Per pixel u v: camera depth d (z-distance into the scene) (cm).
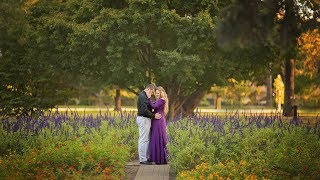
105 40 3375
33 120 1988
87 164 1360
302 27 1205
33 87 3531
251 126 1827
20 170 1281
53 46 3550
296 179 1162
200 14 3222
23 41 3531
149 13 3228
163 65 3441
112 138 1791
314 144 1572
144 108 1706
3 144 1678
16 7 3503
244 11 745
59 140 1739
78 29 3275
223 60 3416
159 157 1711
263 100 10606
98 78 3734
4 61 3516
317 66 4803
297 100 6412
